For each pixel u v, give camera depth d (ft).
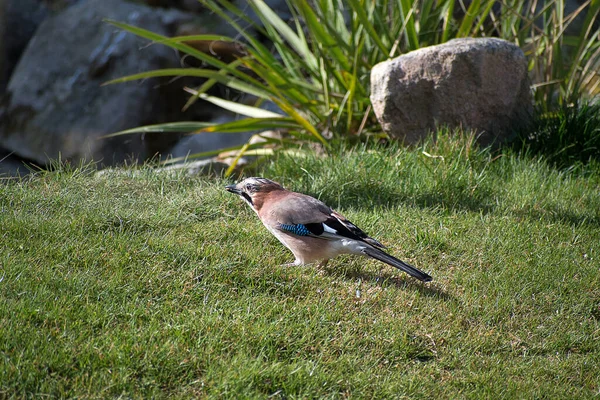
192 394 22.06
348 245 29.04
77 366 22.47
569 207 38.99
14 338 22.89
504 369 25.73
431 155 42.27
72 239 30.73
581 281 31.50
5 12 75.97
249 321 25.89
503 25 53.06
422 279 27.35
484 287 30.55
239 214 36.14
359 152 44.14
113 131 67.41
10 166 68.18
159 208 35.37
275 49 69.05
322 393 22.98
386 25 51.42
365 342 25.98
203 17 72.13
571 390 24.91
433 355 26.07
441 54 44.19
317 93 52.08
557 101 50.16
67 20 72.08
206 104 71.82
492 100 45.09
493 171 42.65
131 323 24.93
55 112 68.54
